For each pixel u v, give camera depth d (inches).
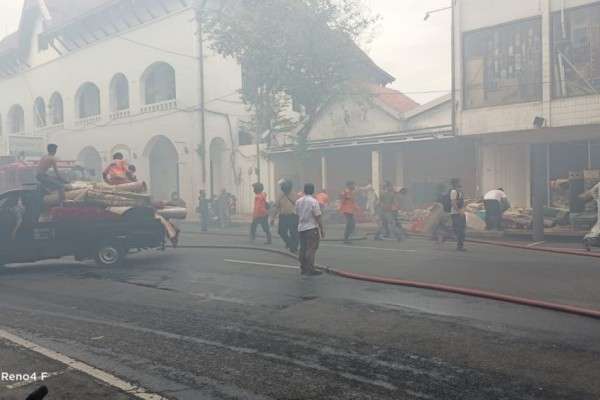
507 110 728.3
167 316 269.9
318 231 382.9
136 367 195.9
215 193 1203.9
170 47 1150.3
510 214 681.6
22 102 1615.4
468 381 177.0
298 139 958.4
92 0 1462.8
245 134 1210.0
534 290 313.7
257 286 339.6
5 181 847.7
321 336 230.4
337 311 271.6
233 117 1171.3
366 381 178.9
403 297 302.2
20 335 239.5
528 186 796.6
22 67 1608.0
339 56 883.4
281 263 438.6
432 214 636.7
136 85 1225.4
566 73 682.2
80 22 1286.9
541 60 700.7
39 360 205.0
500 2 732.7
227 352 211.6
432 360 197.6
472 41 759.1
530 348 209.3
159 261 470.3
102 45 1304.1
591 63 666.2
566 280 345.4
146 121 1205.1
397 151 961.5
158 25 1168.8
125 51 1246.3
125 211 453.7
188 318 265.0
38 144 1095.6
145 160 1224.8
